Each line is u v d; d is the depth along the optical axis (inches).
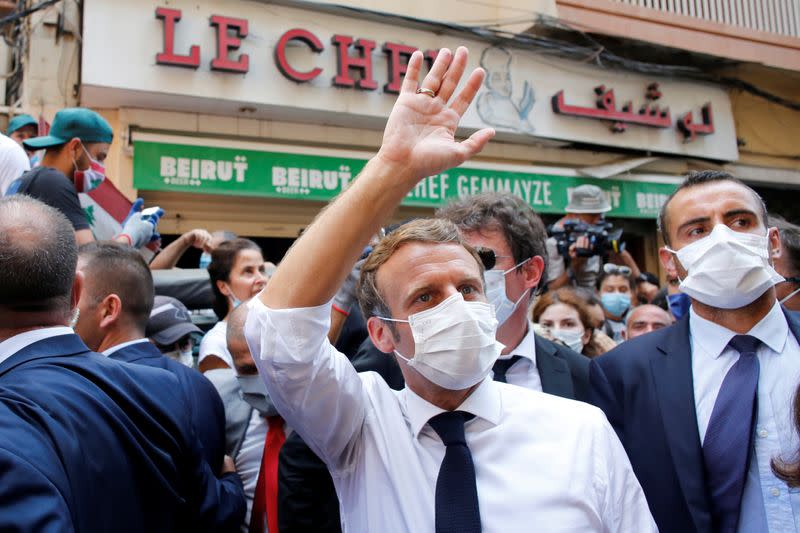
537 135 319.6
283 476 74.9
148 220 128.9
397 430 59.2
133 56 242.8
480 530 52.1
